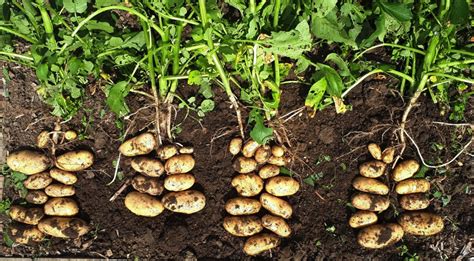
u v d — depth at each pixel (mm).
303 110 1010
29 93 1034
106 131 1021
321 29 929
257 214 1001
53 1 1022
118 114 952
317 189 1015
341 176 1013
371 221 979
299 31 859
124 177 1021
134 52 982
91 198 1020
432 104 1004
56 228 984
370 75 1015
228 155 1013
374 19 977
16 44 1028
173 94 975
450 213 1006
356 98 1020
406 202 982
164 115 989
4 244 1021
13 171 1023
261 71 961
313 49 1027
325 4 884
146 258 1006
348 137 1012
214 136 1012
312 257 999
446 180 1007
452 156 1006
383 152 989
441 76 948
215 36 932
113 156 1020
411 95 984
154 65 976
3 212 1025
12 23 962
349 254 993
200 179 1013
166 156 981
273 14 945
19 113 1033
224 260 1000
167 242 996
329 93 950
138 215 1013
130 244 1011
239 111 973
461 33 998
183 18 909
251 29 888
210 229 1009
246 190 980
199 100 1019
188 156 985
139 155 1001
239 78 1011
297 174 1014
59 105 989
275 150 977
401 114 999
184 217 1012
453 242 1000
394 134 995
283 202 983
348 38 927
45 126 1027
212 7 945
